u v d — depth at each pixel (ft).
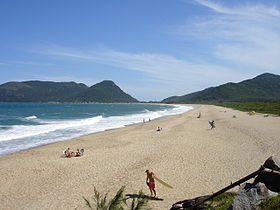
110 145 84.48
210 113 239.30
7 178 51.96
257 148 74.49
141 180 49.24
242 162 60.03
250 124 132.77
